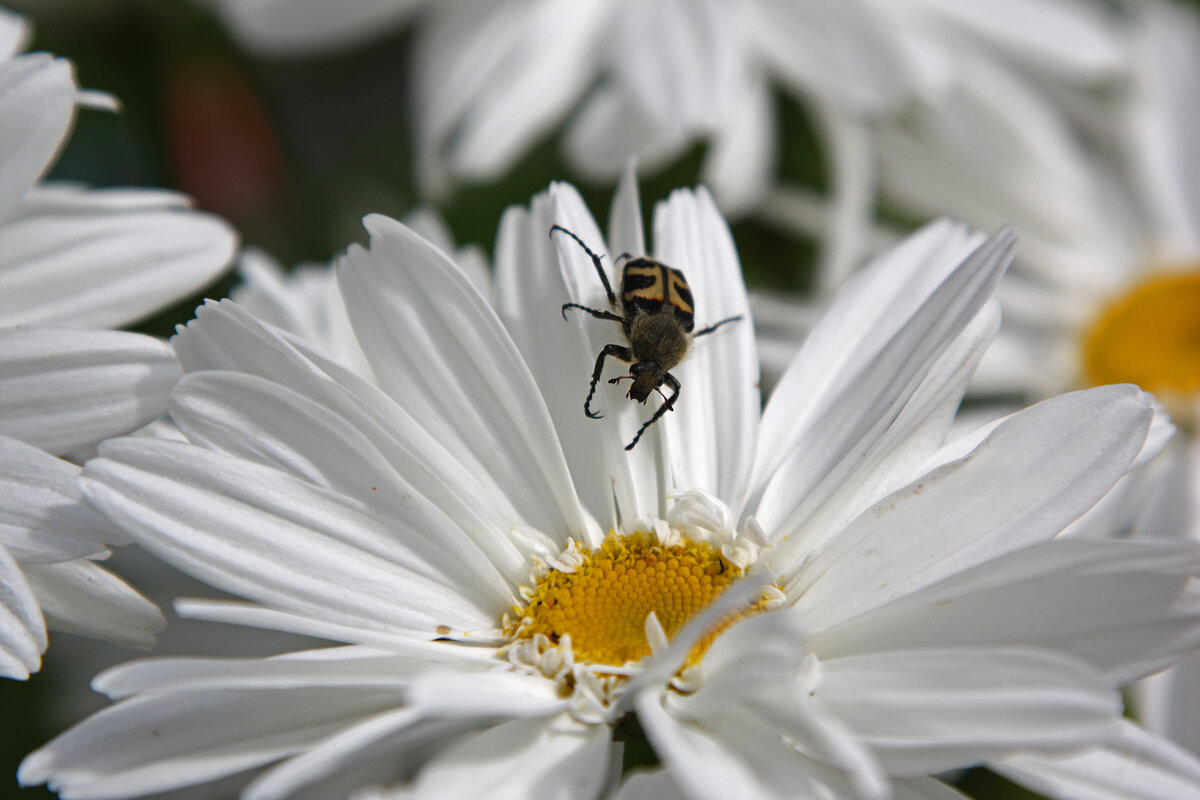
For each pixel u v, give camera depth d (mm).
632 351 263
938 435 251
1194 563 233
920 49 311
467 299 247
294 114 339
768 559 250
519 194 321
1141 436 240
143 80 319
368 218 246
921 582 241
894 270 260
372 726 227
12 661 237
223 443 240
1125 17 329
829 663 236
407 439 244
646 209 317
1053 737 225
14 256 250
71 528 240
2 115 245
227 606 228
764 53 311
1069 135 328
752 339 260
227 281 301
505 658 246
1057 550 233
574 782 233
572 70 312
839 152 319
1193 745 275
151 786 231
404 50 350
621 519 255
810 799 228
